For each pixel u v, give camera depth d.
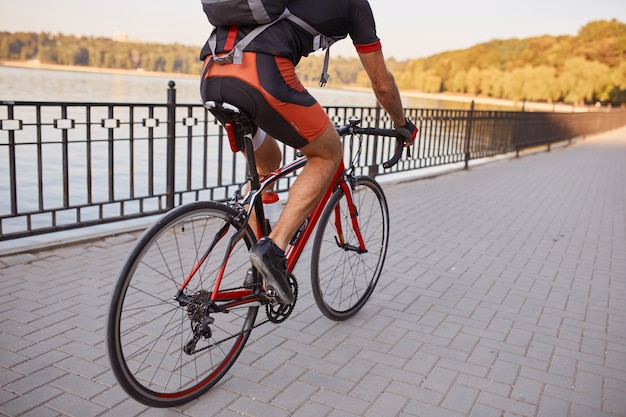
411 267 4.38
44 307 3.24
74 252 4.23
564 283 4.19
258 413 2.35
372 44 2.43
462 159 10.98
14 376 2.50
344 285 3.74
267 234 2.69
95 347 2.82
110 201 4.79
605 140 24.20
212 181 9.42
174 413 2.32
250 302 2.51
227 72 2.22
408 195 7.49
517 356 2.96
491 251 4.96
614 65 116.88
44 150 11.49
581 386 2.69
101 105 4.60
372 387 2.59
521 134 14.16
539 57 125.12
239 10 2.14
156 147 13.02
